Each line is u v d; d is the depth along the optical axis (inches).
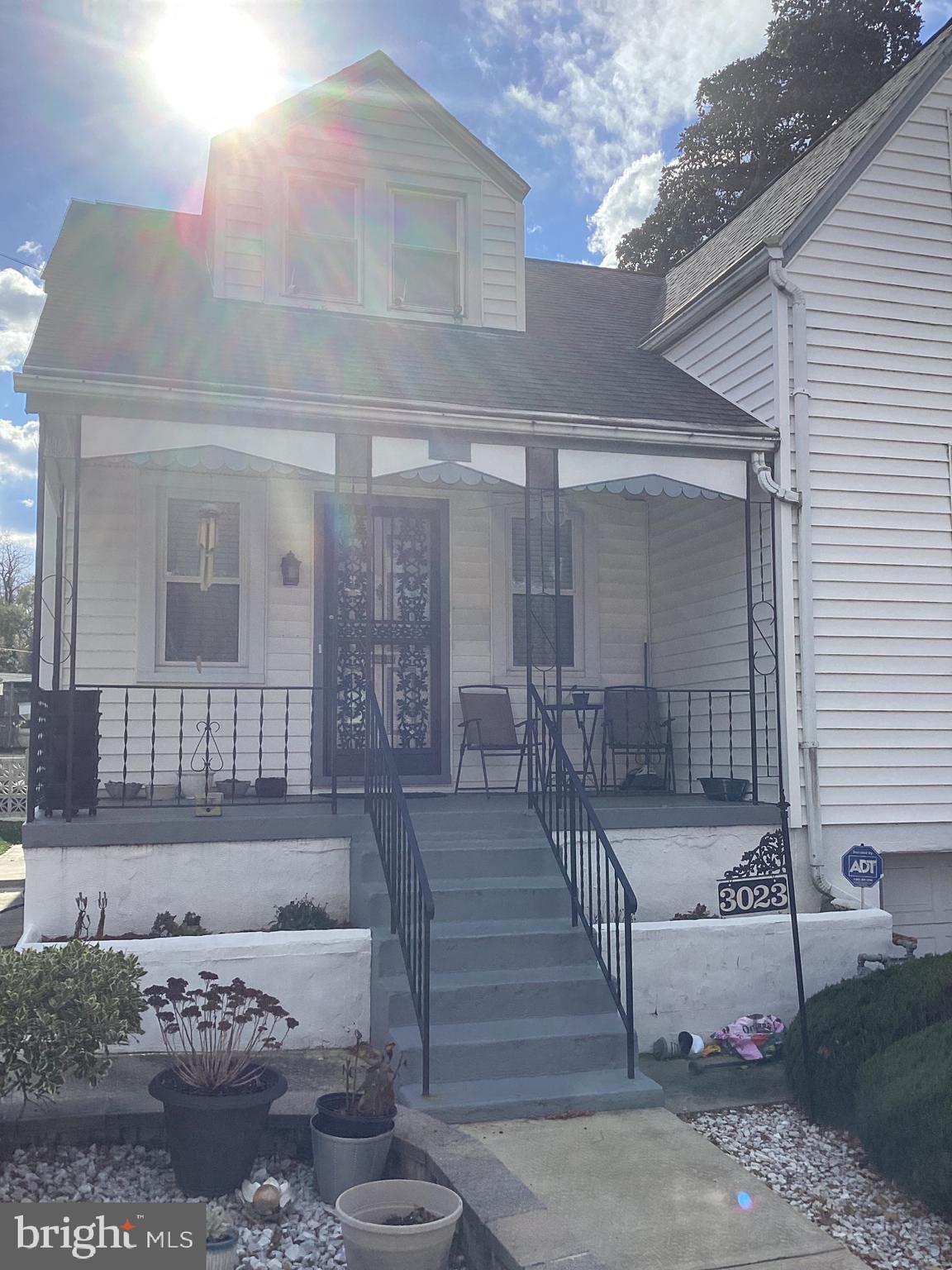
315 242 365.1
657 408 317.1
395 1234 126.2
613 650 377.4
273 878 252.5
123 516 325.4
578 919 238.4
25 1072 147.3
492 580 362.3
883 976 226.8
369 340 342.3
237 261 351.9
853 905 292.5
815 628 313.0
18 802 682.2
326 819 256.1
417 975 211.6
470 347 356.5
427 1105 186.1
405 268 374.6
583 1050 207.0
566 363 359.3
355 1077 166.6
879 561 321.1
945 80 343.3
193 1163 152.5
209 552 310.3
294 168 358.9
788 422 315.6
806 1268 139.3
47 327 295.0
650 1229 148.2
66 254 382.3
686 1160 172.2
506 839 262.5
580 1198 157.5
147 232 415.8
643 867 279.9
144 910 243.0
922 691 321.1
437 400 284.2
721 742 335.9
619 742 360.5
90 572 321.7
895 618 320.8
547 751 326.0
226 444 258.8
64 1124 166.2
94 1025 152.9
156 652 325.7
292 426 265.4
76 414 248.8
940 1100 165.5
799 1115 206.5
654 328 393.7
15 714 906.1
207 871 248.1
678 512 368.2
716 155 920.3
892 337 330.0
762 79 903.7
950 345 336.5
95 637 319.9
